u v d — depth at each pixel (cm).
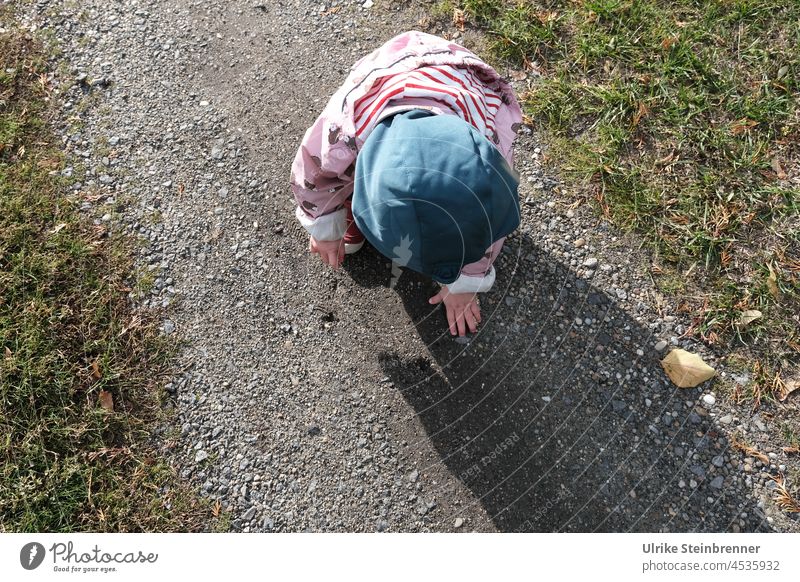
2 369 184
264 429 184
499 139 154
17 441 180
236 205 206
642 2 222
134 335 192
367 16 229
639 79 214
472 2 224
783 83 212
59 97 220
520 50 220
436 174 113
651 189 202
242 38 229
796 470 175
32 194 205
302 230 202
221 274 198
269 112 218
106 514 177
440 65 144
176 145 214
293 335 192
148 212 205
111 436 183
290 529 177
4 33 228
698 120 209
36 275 194
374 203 119
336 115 139
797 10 219
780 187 200
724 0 221
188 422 185
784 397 181
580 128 211
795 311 189
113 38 229
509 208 123
